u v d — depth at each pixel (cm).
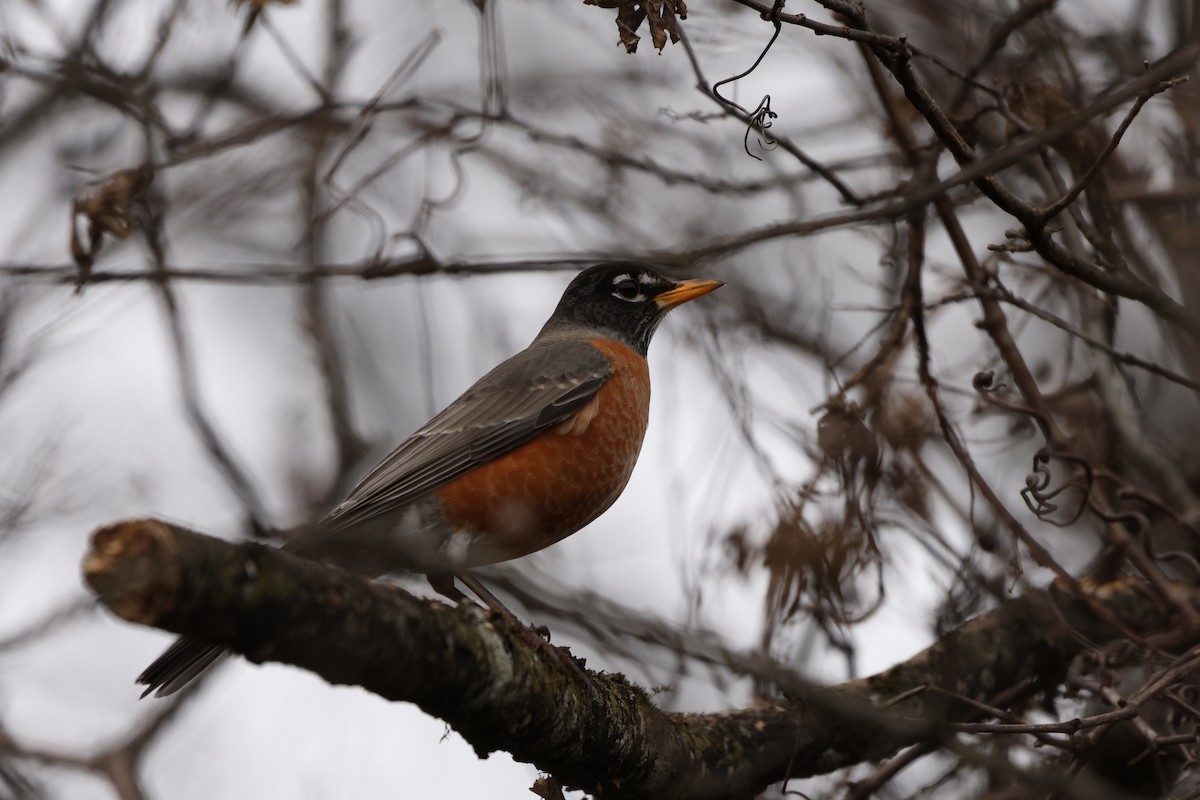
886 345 1091
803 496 1020
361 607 618
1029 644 1061
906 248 1268
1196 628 997
